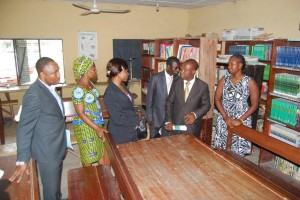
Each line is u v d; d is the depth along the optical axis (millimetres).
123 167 1265
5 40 5266
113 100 2059
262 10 4645
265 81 3930
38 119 1703
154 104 2721
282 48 2969
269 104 3197
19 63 5473
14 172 1479
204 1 5414
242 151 2465
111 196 1571
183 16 6711
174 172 1326
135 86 6504
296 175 2822
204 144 1710
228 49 4781
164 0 5445
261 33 4461
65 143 1966
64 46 5734
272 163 3232
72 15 5660
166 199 1088
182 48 3529
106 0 5457
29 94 1654
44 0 5375
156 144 1720
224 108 2463
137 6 6160
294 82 2846
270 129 3152
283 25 4281
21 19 5277
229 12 5426
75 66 2045
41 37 5504
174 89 2414
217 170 1346
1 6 5078
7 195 1223
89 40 5914
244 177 1274
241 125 2023
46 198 1917
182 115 2336
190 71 2225
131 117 2180
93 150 2180
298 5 3996
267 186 1189
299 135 2818
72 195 1579
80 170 1910
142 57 6066
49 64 1695
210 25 6023
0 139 3885
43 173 1836
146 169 1361
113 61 2051
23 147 1582
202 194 1125
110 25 6031
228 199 1092
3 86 5312
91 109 2105
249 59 3215
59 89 5273
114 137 2176
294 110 2881
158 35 6535
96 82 6020
